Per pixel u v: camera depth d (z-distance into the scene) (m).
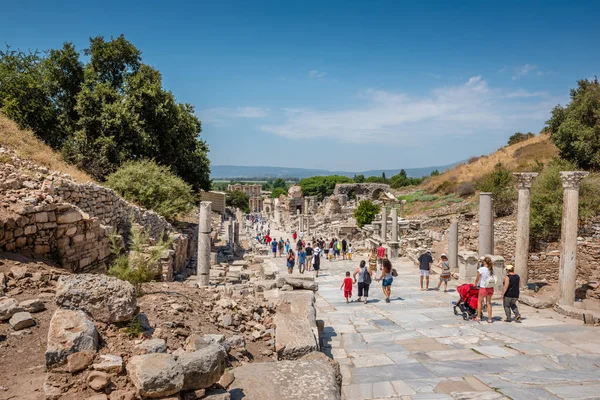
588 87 38.34
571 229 12.15
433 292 15.87
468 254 16.77
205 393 4.16
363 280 13.95
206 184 36.50
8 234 8.27
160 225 20.91
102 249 11.66
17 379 4.31
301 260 22.66
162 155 30.38
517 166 43.22
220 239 31.23
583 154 33.81
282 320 7.23
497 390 6.30
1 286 6.53
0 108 22.56
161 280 9.02
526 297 12.83
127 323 5.22
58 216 9.52
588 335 9.29
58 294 4.94
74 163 22.84
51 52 26.88
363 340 9.37
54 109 26.70
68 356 4.16
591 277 19.95
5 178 10.54
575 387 6.36
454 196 46.50
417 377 6.95
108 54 29.44
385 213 30.00
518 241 14.73
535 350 8.28
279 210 81.25
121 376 4.14
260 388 4.49
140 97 27.30
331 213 63.78
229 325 6.84
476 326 10.34
